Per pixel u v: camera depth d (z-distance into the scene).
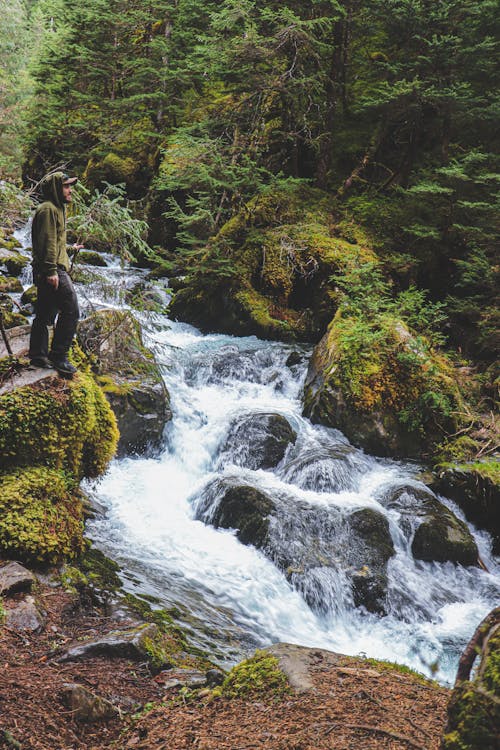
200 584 6.70
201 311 14.41
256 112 15.77
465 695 2.23
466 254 13.49
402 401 10.24
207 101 19.98
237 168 14.20
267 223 14.90
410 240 14.34
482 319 12.54
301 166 17.39
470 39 14.06
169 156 17.27
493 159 13.91
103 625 5.05
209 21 18.25
